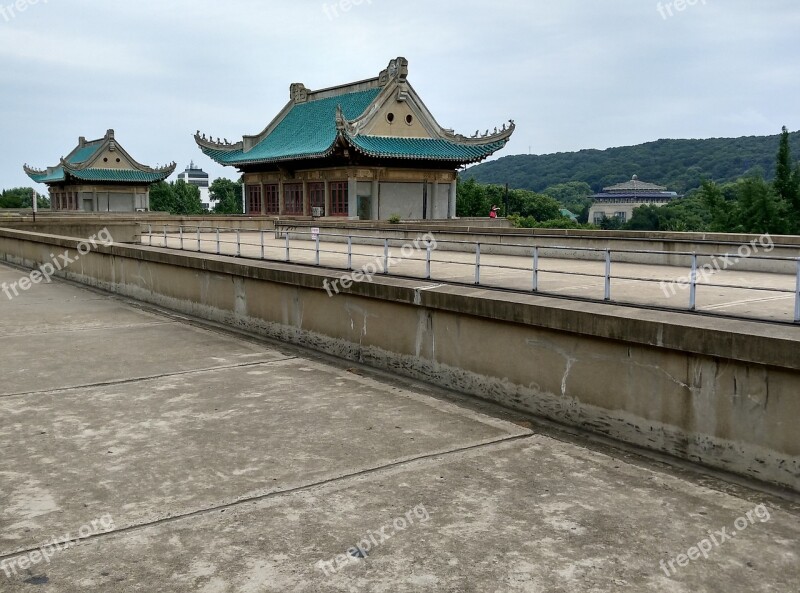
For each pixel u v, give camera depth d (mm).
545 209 128750
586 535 6039
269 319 15148
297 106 58438
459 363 10648
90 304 19953
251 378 11469
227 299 16578
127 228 34594
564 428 9078
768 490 7023
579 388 8883
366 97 50344
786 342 6703
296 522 6230
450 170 50625
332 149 45250
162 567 5453
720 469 7461
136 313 18438
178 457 7797
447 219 46375
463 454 7992
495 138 49031
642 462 7910
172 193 117062
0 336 14938
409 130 49062
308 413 9516
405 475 7344
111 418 9203
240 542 5859
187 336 15211
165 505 6562
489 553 5707
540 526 6199
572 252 20641
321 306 13570
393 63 48094
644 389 8133
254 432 8688
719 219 73688
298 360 12914
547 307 9047
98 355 13133
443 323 10875
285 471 7418
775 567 5547
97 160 82625
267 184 55719
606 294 9344
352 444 8281
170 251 19281
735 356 7125
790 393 6820
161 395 10375
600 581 5293
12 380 11195
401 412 9602
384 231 27844
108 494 6801
